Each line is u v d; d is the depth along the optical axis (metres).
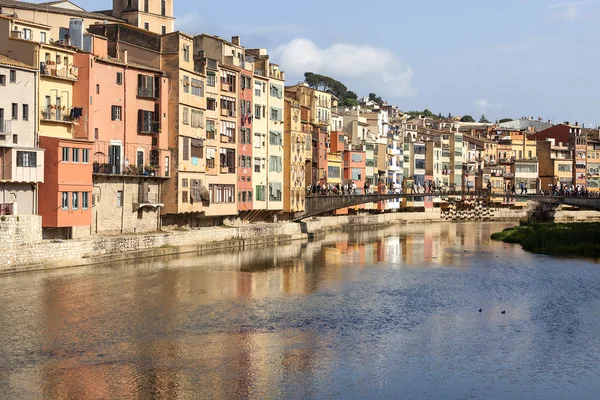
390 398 41.50
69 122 81.12
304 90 159.88
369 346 50.78
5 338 50.19
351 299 66.00
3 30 78.38
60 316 56.00
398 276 79.88
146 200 93.88
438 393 42.38
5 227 68.69
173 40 97.38
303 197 132.25
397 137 195.62
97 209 85.88
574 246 105.75
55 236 78.62
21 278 68.38
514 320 58.53
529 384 43.91
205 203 104.12
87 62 83.62
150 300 62.81
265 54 130.88
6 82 73.81
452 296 68.00
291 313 59.88
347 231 147.12
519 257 97.81
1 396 40.41
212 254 94.56
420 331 54.84
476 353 49.50
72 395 40.78
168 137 97.69
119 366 45.50
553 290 71.31
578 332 54.97
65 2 113.88
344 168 168.75
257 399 40.97
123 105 90.94
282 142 127.12
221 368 45.62
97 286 67.06
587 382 44.34
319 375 44.78
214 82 107.19
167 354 48.03
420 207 197.25
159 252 88.50
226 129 110.88
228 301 63.81
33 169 75.12
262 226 113.75
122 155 90.56
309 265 87.81
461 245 115.88
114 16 116.75
